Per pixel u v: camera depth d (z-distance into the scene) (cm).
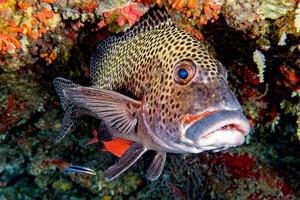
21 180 130
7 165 119
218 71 41
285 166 100
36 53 66
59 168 112
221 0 53
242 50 64
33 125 99
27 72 74
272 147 100
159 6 50
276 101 77
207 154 96
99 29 62
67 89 45
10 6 55
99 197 113
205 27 61
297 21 50
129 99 45
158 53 45
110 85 52
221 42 65
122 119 46
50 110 91
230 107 38
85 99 44
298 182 98
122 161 46
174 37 45
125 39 51
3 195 125
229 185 98
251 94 77
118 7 56
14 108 87
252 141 98
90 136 104
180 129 40
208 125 37
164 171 99
